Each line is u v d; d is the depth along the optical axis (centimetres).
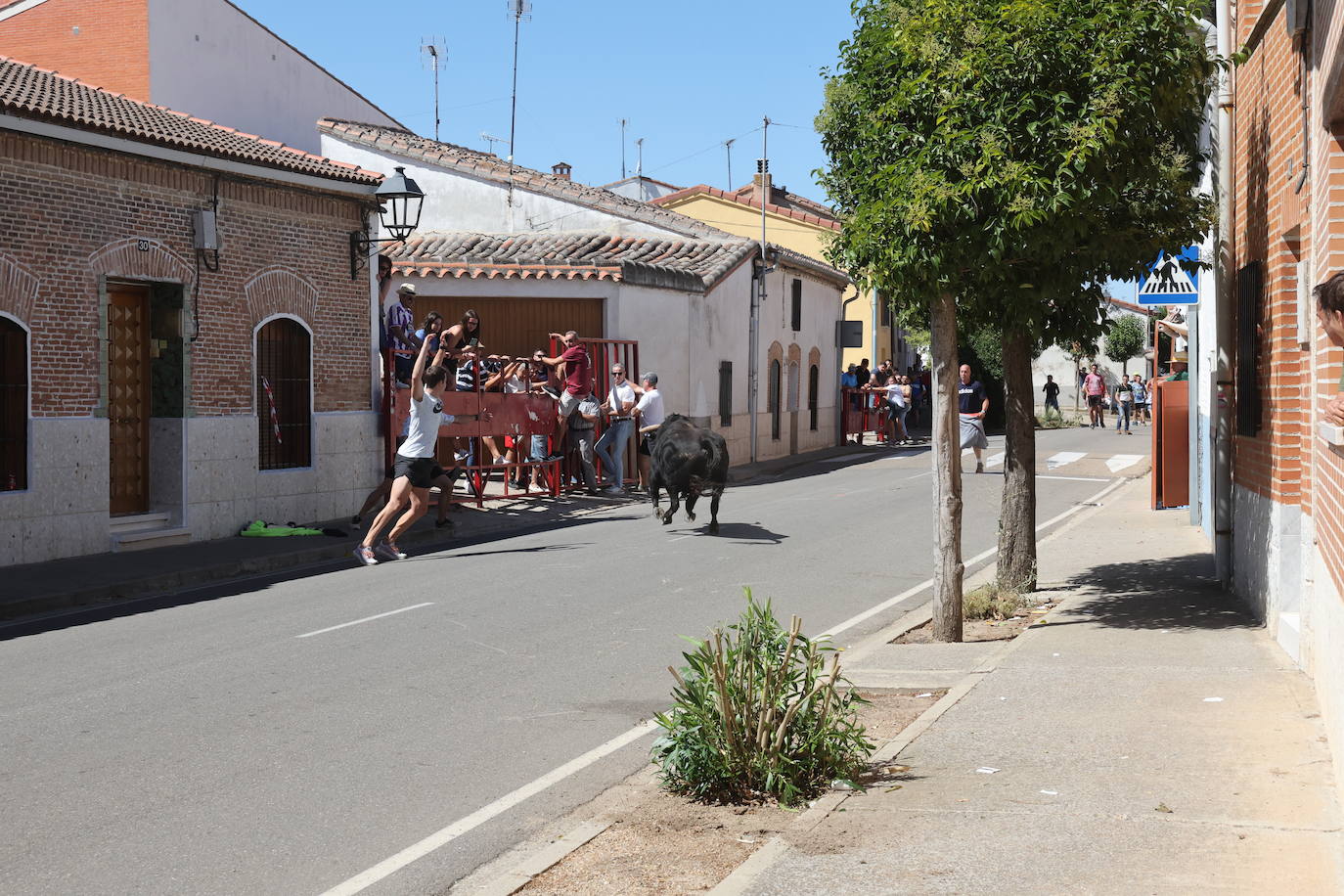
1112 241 961
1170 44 923
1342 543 559
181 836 568
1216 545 1150
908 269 947
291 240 1736
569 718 773
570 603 1159
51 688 846
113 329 1548
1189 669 825
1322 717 672
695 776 622
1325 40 653
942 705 763
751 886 486
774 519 1811
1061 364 6769
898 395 4056
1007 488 1212
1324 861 485
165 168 1541
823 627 1077
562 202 3122
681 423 1677
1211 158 1159
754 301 3152
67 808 604
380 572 1378
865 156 974
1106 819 545
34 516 1395
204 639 1013
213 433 1620
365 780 653
